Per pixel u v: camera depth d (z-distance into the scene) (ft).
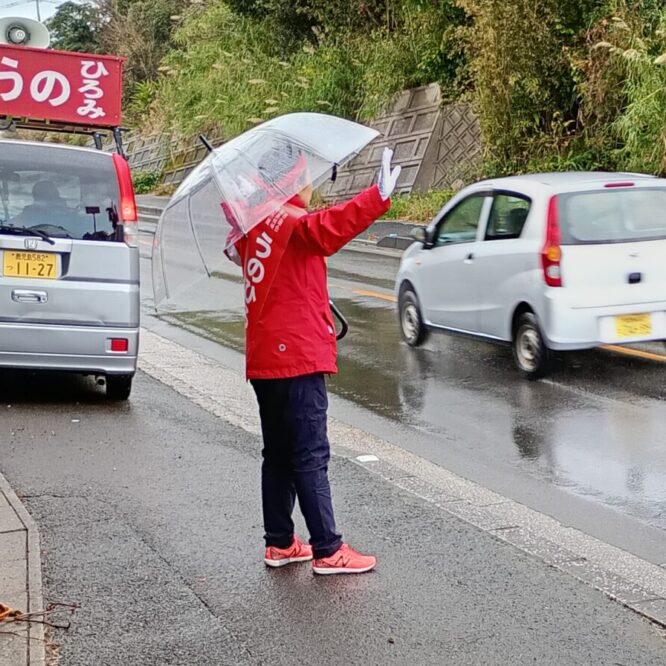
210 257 15.44
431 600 14.83
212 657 13.01
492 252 31.35
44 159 24.98
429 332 35.53
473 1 69.31
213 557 16.34
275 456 15.72
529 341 29.96
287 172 14.48
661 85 57.31
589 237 29.09
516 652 13.21
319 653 13.16
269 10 104.47
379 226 75.72
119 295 25.20
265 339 15.02
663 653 13.24
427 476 21.38
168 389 28.78
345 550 15.78
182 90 116.88
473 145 82.89
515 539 17.46
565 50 65.87
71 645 13.21
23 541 16.43
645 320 29.35
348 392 29.43
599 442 23.72
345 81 96.99
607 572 16.02
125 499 18.99
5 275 24.52
